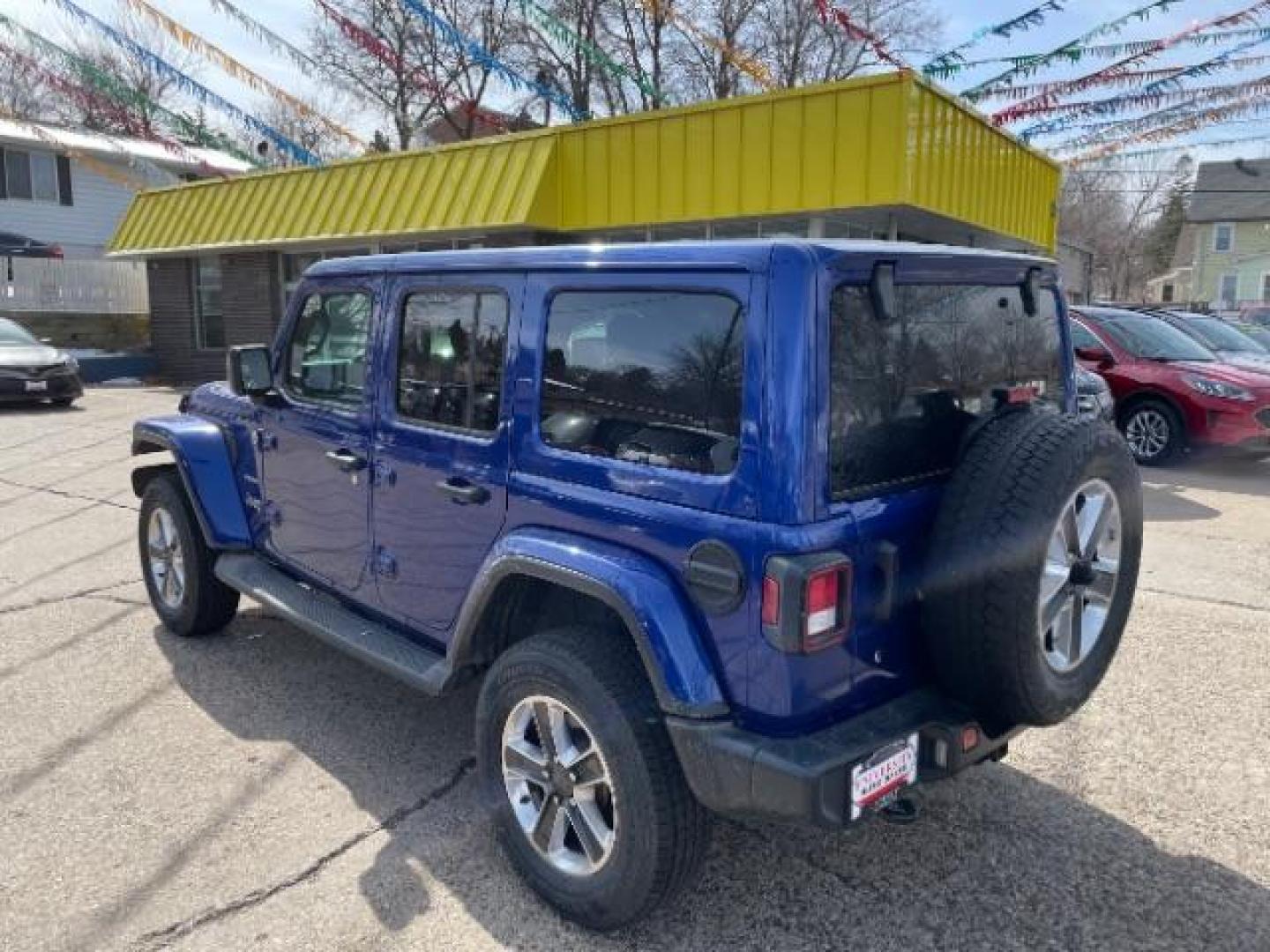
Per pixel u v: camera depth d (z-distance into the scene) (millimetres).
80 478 9258
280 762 3674
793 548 2277
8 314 19656
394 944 2674
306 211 14328
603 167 11008
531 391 2910
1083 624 2826
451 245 13125
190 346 18547
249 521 4496
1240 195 49281
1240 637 4992
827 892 2920
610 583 2527
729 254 2410
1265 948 2688
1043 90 9938
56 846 3109
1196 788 3531
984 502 2457
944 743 2523
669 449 2543
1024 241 12398
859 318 2465
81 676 4461
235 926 2738
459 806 3379
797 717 2361
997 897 2904
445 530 3236
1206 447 9531
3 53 11117
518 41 19141
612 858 2613
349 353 3711
